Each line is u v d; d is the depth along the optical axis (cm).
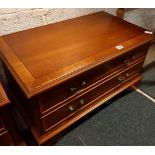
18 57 94
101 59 97
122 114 136
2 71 124
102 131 125
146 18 193
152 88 159
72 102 106
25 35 112
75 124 129
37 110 91
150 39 117
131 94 152
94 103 123
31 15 119
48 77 84
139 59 132
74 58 96
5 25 113
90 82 106
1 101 74
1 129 84
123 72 126
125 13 170
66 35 114
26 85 80
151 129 128
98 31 120
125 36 116
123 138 122
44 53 98
